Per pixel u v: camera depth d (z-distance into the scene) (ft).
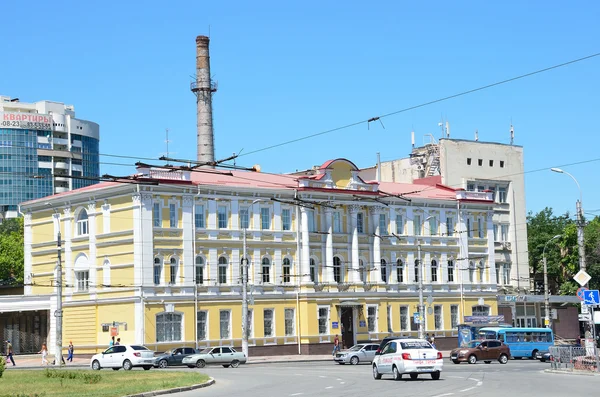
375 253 309.22
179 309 264.11
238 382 156.04
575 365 172.96
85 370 196.03
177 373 175.11
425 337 286.05
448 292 328.29
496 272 370.73
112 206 268.82
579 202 186.60
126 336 260.21
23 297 284.00
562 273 417.69
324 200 298.35
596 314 186.50
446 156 366.84
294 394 123.54
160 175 264.72
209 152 377.30
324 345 292.20
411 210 322.75
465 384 140.77
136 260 258.78
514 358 264.11
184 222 267.80
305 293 288.92
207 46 383.65
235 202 279.69
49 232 292.20
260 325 281.13
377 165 365.20
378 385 140.67
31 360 264.52
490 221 345.51
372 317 306.96
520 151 391.65
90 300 272.72
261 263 284.00
